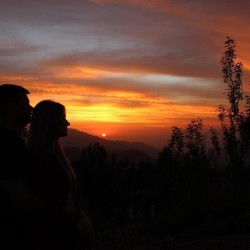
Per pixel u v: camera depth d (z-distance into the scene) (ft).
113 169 91.40
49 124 9.67
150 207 64.49
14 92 9.34
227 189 36.63
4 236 8.47
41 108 9.81
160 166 68.08
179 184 50.57
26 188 8.52
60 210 9.03
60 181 9.30
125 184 89.15
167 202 55.77
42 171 9.12
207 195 35.70
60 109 9.94
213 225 29.99
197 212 33.27
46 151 9.41
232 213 32.60
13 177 8.46
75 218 9.34
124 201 74.90
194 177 48.62
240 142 50.85
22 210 8.54
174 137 64.80
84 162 69.05
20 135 9.53
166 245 26.02
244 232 28.40
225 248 24.00
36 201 8.62
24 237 8.63
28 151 9.44
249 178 46.32
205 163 52.24
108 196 74.08
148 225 33.47
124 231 34.01
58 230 8.94
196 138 59.21
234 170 48.29
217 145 55.21
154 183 73.10
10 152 8.54
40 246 8.69
